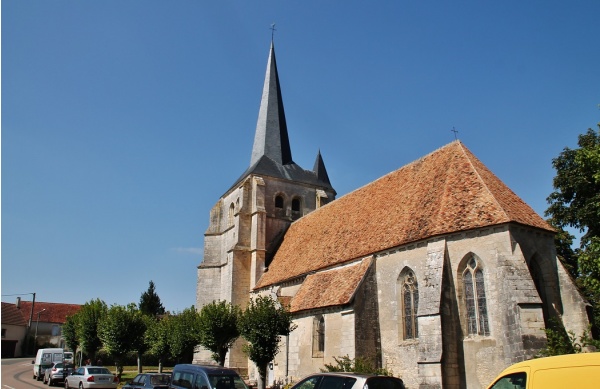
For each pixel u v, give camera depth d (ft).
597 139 98.99
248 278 146.92
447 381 71.72
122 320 138.41
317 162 174.40
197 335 118.93
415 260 84.33
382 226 98.78
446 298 75.72
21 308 319.88
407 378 81.25
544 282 77.30
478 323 74.08
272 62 183.62
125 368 198.18
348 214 120.06
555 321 71.15
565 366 30.81
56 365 126.52
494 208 77.05
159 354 145.48
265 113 175.52
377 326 89.04
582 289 84.74
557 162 99.25
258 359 93.71
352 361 81.56
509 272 71.00
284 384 103.45
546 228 78.28
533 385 31.37
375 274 92.32
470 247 76.79
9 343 272.72
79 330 168.96
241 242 149.28
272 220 155.02
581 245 92.58
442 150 102.01
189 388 62.18
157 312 291.99
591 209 86.17
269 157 167.53
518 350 67.36
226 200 169.48
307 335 98.73
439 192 89.97
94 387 103.50
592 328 72.43
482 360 71.67
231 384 60.44
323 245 117.91
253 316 95.50
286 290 122.31
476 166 89.40
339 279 97.60
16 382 128.67
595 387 29.12
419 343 75.56
